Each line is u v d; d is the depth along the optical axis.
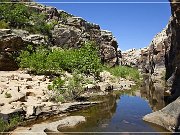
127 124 16.64
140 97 30.94
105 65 65.69
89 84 32.22
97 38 70.00
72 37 54.19
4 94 20.17
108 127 15.91
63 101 22.75
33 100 20.55
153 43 57.41
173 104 16.16
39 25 50.00
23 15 49.88
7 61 33.50
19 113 16.66
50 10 59.44
